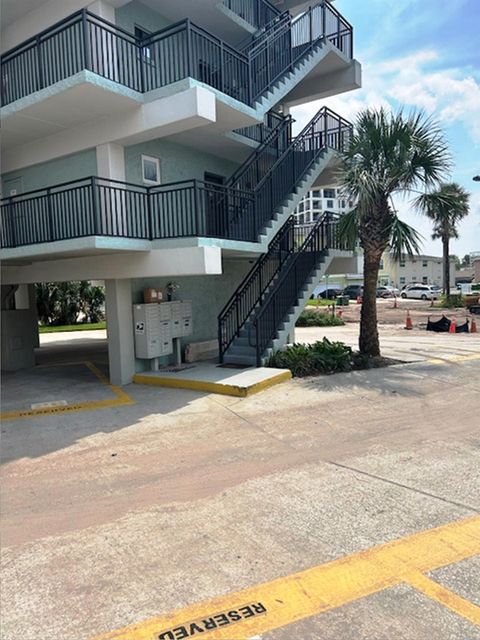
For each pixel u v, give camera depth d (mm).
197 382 9414
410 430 6660
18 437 6977
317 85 15859
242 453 5957
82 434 7012
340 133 14383
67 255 9867
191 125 9000
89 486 5145
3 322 12945
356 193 10680
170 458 5887
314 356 10547
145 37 10141
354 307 39094
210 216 10328
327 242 13516
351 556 3641
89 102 8992
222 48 9906
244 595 3221
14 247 9992
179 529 4148
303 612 3039
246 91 10562
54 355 15930
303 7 15641
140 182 10547
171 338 11062
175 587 3332
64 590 3344
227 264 13781
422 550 3697
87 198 10148
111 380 10531
